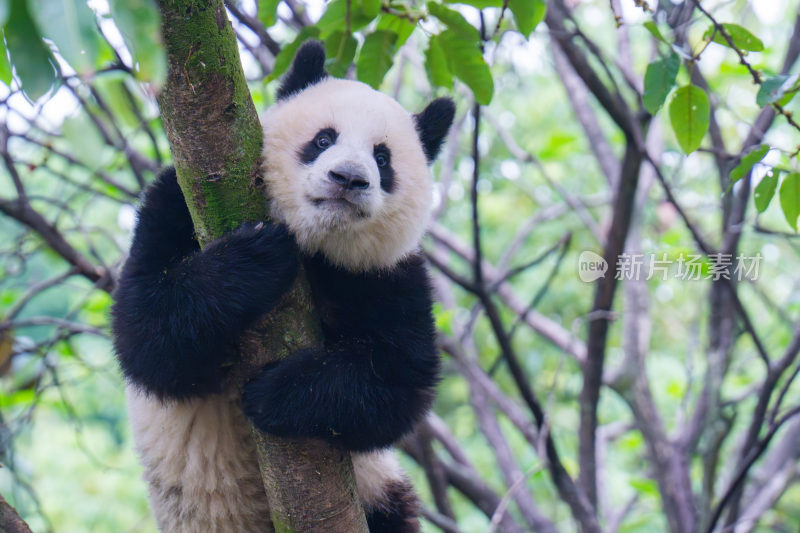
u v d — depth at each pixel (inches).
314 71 196.4
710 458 293.9
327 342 180.9
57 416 511.2
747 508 335.6
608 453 466.3
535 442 319.6
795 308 354.0
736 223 279.0
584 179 514.3
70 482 500.7
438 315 326.6
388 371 175.3
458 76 209.6
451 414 514.0
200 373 165.5
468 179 464.8
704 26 299.1
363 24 204.1
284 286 153.2
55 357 330.6
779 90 168.7
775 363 273.0
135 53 88.6
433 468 313.4
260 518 197.9
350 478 159.3
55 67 92.7
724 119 371.6
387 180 184.2
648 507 392.5
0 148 258.8
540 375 494.9
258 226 153.2
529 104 517.3
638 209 333.1
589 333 284.2
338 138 178.9
